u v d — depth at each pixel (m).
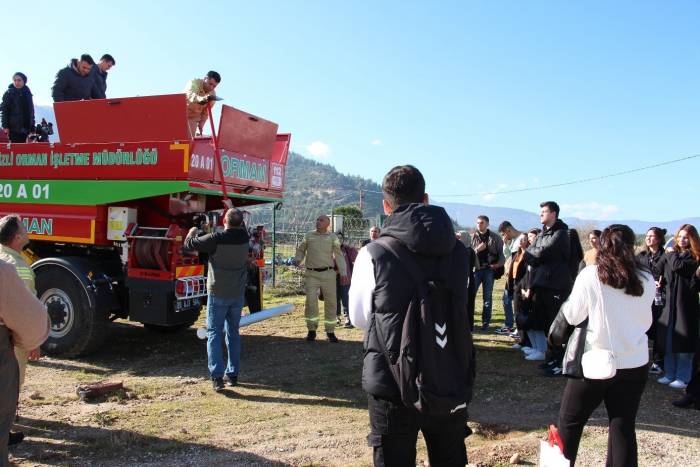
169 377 6.69
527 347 8.12
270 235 17.27
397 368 2.54
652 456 4.43
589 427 5.08
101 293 7.23
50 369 6.89
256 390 6.23
